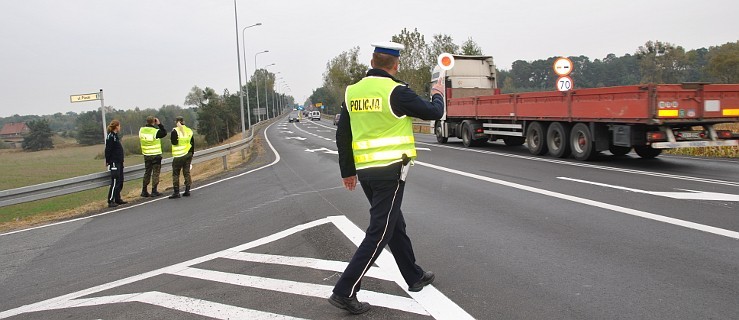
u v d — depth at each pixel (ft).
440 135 73.97
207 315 12.76
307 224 22.81
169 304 13.73
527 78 193.36
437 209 24.67
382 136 12.17
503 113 55.93
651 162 41.88
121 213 31.24
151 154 38.22
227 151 58.08
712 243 16.93
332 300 12.12
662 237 17.90
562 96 45.52
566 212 22.65
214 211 28.78
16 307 14.65
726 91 37.19
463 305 12.57
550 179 33.06
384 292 13.65
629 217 21.13
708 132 37.88
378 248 12.16
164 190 42.24
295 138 116.06
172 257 19.06
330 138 111.55
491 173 37.37
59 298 15.16
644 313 11.70
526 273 14.75
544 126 49.42
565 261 15.70
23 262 20.22
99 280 16.81
